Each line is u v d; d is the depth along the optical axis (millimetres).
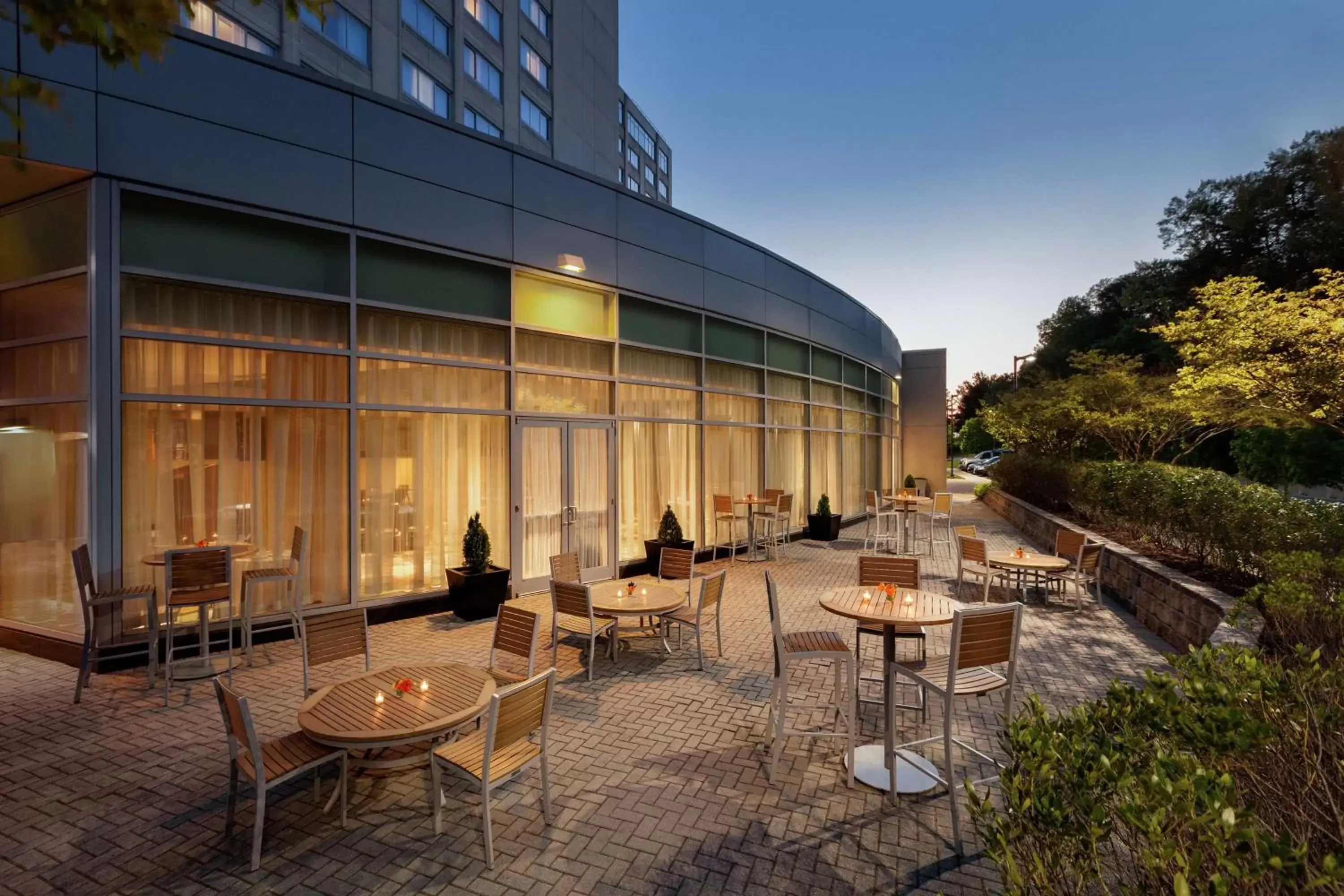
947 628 7609
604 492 10086
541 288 9328
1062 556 9148
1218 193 24391
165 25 2672
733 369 12914
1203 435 16703
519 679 4555
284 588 7066
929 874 3268
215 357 6719
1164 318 26516
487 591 7816
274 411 7035
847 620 8070
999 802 3895
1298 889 1364
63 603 6430
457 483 8344
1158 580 7441
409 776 4191
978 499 25312
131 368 6258
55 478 6461
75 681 5816
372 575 7645
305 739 3770
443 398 8227
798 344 15062
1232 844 1485
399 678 4258
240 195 6680
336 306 7418
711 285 12062
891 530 16375
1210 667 2322
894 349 22688
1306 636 4152
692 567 8000
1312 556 4898
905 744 4094
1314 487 18109
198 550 5582
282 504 7066
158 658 6188
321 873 3246
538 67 28094
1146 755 1898
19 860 3344
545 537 9219
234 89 6676
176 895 3088
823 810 3836
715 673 6141
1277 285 22156
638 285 10586
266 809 3803
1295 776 2008
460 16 23766
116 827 3629
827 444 16500
